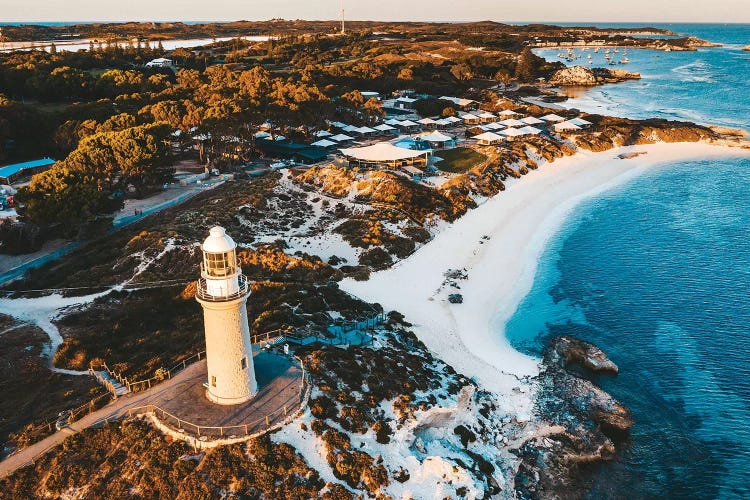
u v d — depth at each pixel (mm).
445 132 122125
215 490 26094
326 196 76438
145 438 28172
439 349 45219
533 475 33469
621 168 100750
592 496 32500
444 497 29219
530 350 46844
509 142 110000
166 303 46312
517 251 66125
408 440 31875
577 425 37406
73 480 26547
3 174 76500
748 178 93188
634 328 50094
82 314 43781
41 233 58188
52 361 36656
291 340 38062
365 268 58219
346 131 114562
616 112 153125
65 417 29641
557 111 142250
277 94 106750
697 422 38562
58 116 93062
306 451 28641
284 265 56375
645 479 33969
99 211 60844
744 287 56688
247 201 70500
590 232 71750
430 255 63250
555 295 56031
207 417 28875
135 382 32688
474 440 35000
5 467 26797
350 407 32062
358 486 28281
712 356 45656
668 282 58250
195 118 86188
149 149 69812
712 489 33156
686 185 90375
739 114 147375
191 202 71750
